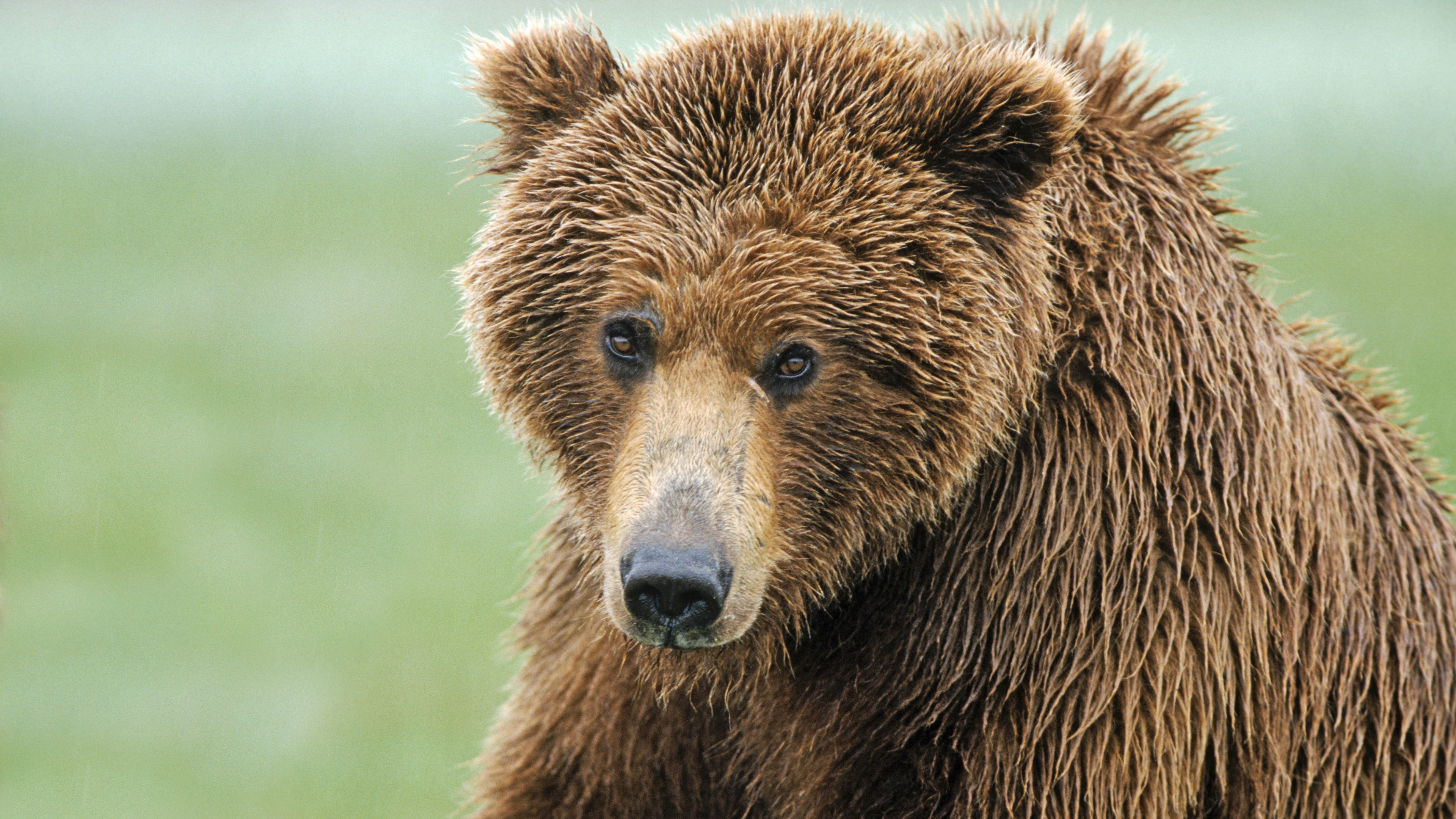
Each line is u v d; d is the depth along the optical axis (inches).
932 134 309.3
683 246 300.2
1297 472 326.0
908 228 302.8
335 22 4350.4
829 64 315.6
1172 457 318.0
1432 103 2610.7
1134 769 312.0
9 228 1775.3
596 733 356.2
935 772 318.3
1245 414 321.4
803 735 333.7
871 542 320.5
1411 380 962.7
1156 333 320.5
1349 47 3454.7
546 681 367.9
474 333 336.8
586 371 319.0
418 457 949.8
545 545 382.0
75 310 1355.8
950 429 305.0
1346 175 2037.4
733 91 311.4
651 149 310.7
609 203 310.2
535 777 364.5
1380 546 344.5
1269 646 324.8
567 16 343.6
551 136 329.7
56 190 2069.4
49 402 1055.6
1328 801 337.4
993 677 314.7
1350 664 335.6
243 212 1898.4
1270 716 324.5
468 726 652.1
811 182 301.1
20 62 3599.9
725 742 356.2
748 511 296.5
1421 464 378.0
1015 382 309.9
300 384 1112.8
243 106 2997.0
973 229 309.1
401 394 1085.8
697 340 301.9
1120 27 3489.2
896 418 306.5
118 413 1029.8
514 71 334.0
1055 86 304.8
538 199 321.4
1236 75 2888.8
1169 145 350.6
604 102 324.8
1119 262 323.0
